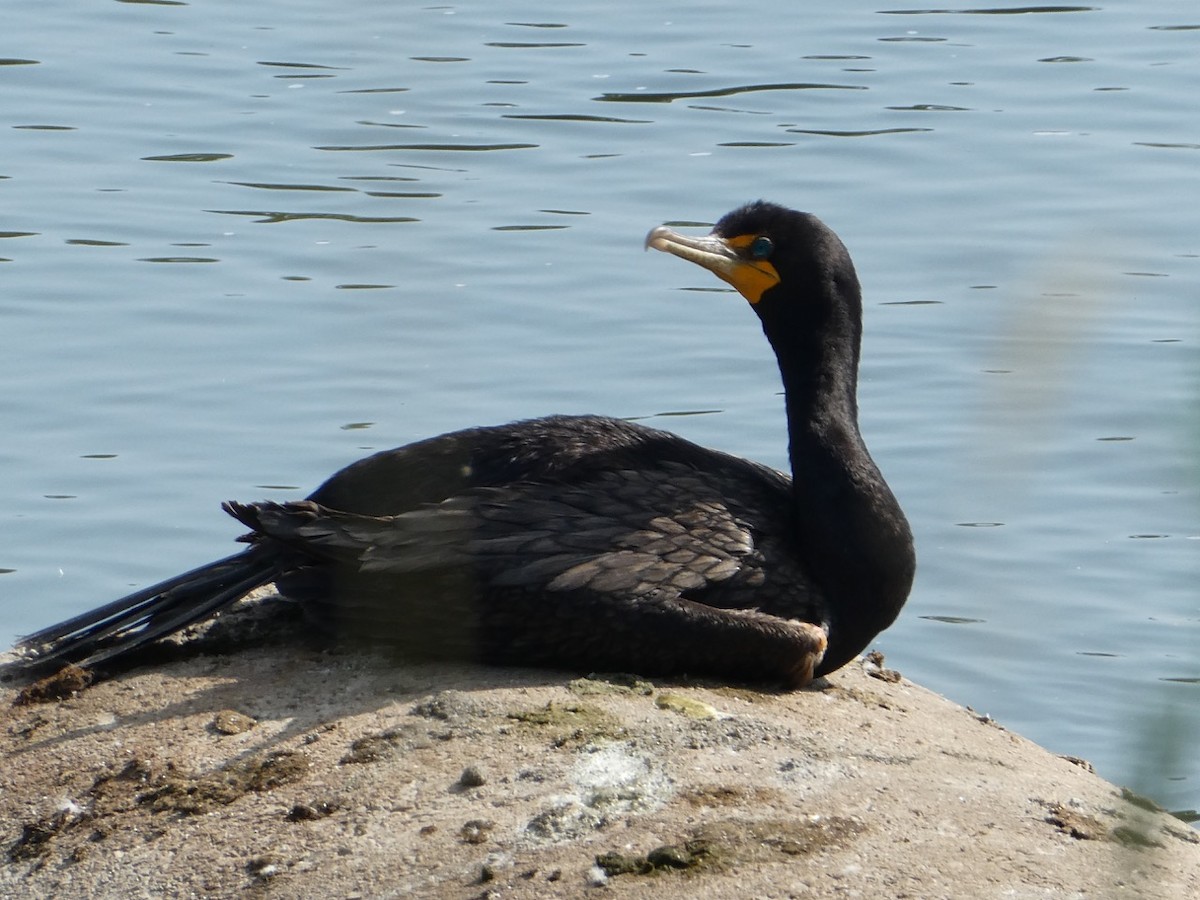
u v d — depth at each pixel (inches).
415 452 386.6
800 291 396.8
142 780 340.5
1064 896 298.8
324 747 343.0
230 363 650.8
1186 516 559.5
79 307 685.9
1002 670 499.2
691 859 304.5
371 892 305.0
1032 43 952.3
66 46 946.7
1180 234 721.0
